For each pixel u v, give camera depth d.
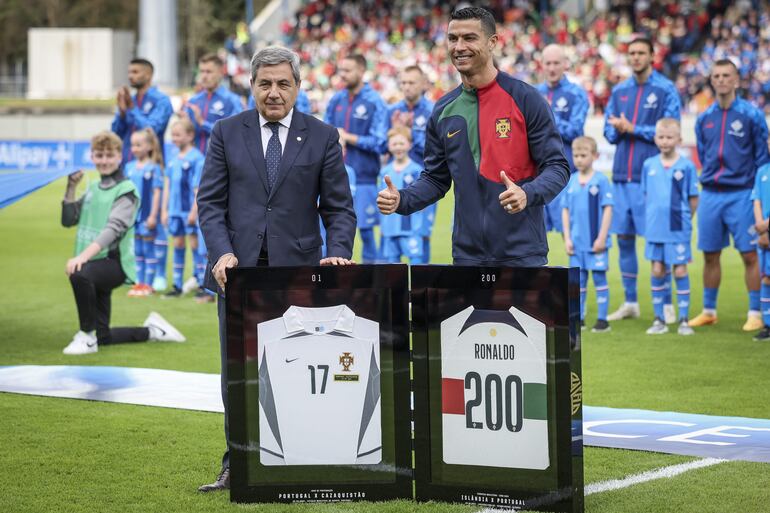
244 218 8.57
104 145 15.03
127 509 8.19
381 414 8.23
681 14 65.12
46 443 10.16
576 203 16.84
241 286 8.19
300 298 8.22
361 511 8.05
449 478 8.17
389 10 74.31
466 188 8.70
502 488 8.01
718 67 16.34
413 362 8.19
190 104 21.36
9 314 18.41
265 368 8.24
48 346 15.42
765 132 16.38
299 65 8.64
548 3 72.38
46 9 109.31
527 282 7.86
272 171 8.60
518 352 7.92
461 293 8.05
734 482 8.81
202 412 11.41
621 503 8.27
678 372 13.45
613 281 22.47
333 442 8.26
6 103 65.81
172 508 8.20
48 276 23.38
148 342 15.73
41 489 8.72
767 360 14.16
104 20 110.06
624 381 12.95
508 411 7.97
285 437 8.26
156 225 21.45
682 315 16.36
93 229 15.17
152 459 9.62
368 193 20.88
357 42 71.06
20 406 11.69
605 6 70.75
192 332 16.64
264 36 78.31
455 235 8.87
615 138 18.08
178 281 21.00
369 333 8.21
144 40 60.34
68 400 11.98
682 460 9.48
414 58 64.38
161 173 21.22
